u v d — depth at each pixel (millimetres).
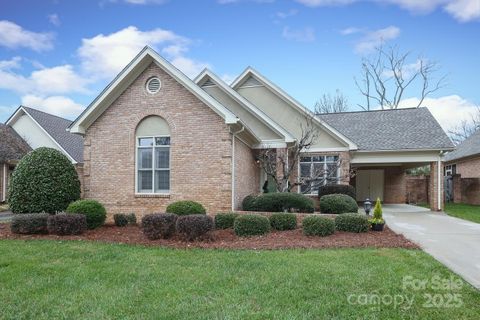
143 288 5648
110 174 14172
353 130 20891
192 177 13391
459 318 4527
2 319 4500
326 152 18266
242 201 14734
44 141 26844
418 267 6809
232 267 6832
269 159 16000
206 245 8977
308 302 4992
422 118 21094
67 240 9789
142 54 13492
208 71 17172
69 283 5922
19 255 7941
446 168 32125
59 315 4621
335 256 7703
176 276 6277
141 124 14094
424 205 22672
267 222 10484
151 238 9758
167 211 11789
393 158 18688
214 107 13070
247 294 5328
